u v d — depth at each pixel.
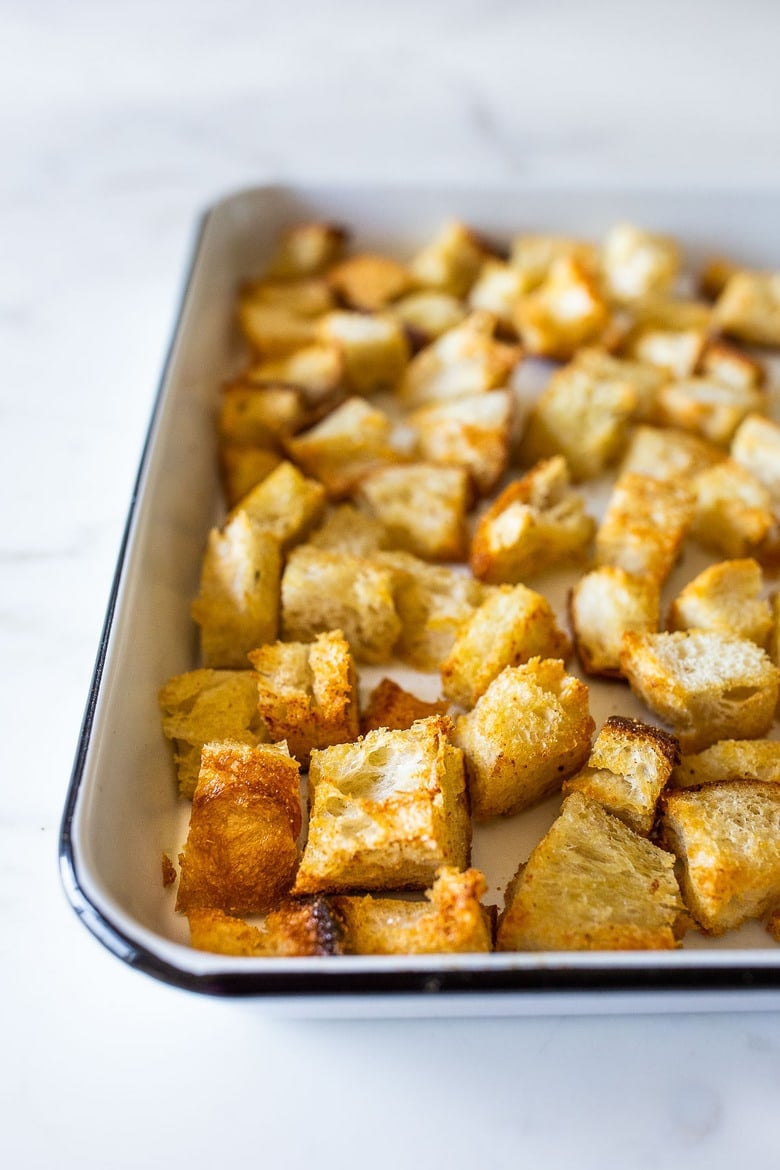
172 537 0.30
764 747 0.28
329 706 0.28
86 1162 0.24
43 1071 0.25
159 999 0.25
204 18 0.49
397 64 0.48
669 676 0.28
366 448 0.34
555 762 0.27
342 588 0.30
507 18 0.49
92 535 0.33
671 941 0.25
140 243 0.42
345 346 0.36
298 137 0.46
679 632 0.29
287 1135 0.24
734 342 0.39
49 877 0.27
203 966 0.22
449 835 0.26
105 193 0.44
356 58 0.48
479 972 0.22
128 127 0.46
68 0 0.49
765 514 0.32
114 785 0.25
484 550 0.31
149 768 0.27
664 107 0.46
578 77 0.48
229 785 0.26
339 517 0.33
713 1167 0.24
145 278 0.41
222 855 0.26
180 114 0.47
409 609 0.31
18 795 0.28
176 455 0.32
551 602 0.32
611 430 0.34
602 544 0.32
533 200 0.39
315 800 0.26
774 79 0.47
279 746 0.27
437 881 0.25
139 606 0.28
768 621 0.30
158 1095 0.24
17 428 0.36
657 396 0.36
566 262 0.38
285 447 0.35
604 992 0.22
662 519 0.32
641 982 0.22
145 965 0.22
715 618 0.30
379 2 0.49
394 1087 0.24
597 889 0.25
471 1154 0.24
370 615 0.30
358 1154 0.24
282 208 0.39
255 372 0.36
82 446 0.35
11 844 0.27
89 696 0.26
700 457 0.34
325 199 0.39
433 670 0.30
